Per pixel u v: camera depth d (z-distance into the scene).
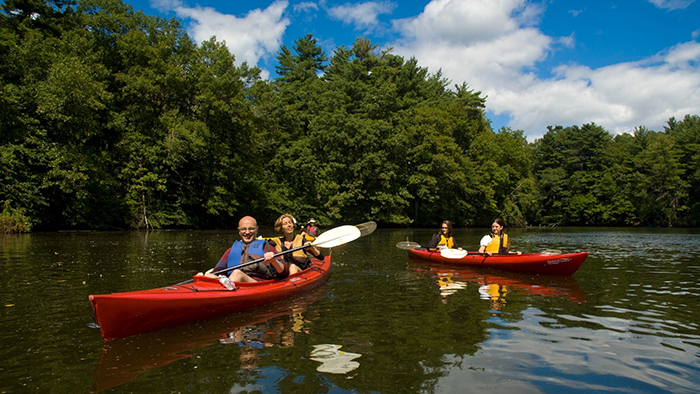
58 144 17.73
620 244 16.42
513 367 3.11
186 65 24.17
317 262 7.81
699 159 44.59
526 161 45.62
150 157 21.47
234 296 4.53
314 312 4.68
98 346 3.52
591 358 3.31
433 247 9.58
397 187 32.97
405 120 35.56
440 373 2.98
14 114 17.02
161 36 23.23
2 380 2.84
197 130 22.38
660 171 46.31
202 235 18.02
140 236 16.81
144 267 7.86
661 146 46.66
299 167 29.97
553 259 7.32
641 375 3.00
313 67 52.31
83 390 2.69
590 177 52.41
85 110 18.20
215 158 24.69
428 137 32.97
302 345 3.56
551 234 26.11
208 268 7.77
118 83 22.23
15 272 7.16
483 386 2.79
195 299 4.16
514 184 44.81
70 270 7.41
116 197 21.12
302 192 30.95
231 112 24.33
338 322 4.27
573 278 7.20
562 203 53.03
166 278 6.64
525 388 2.76
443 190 35.59
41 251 10.42
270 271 5.60
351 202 32.25
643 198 46.19
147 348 3.47
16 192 16.80
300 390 2.69
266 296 4.97
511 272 7.85
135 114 22.31
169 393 2.64
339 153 31.52
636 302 5.28
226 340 3.69
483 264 8.33
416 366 3.11
